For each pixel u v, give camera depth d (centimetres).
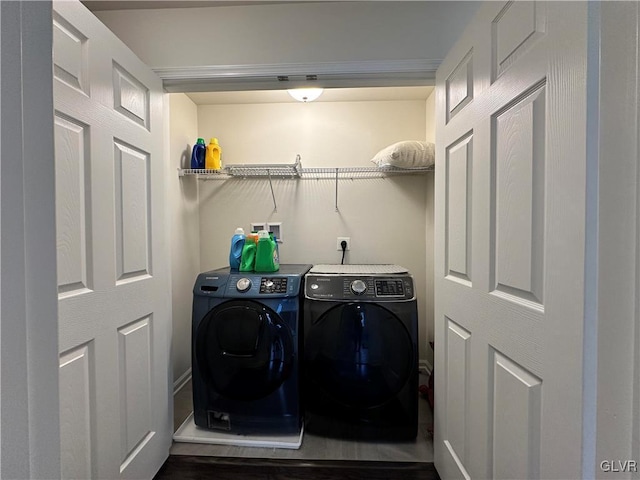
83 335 90
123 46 110
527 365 71
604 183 50
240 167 206
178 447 147
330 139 228
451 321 115
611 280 50
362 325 146
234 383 149
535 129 68
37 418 43
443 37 134
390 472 133
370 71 136
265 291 149
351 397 149
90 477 93
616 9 49
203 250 231
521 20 73
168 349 141
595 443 52
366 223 227
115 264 105
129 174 113
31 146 43
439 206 127
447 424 119
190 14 139
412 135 226
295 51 138
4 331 39
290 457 141
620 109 49
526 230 71
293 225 229
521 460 73
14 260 41
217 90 149
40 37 45
